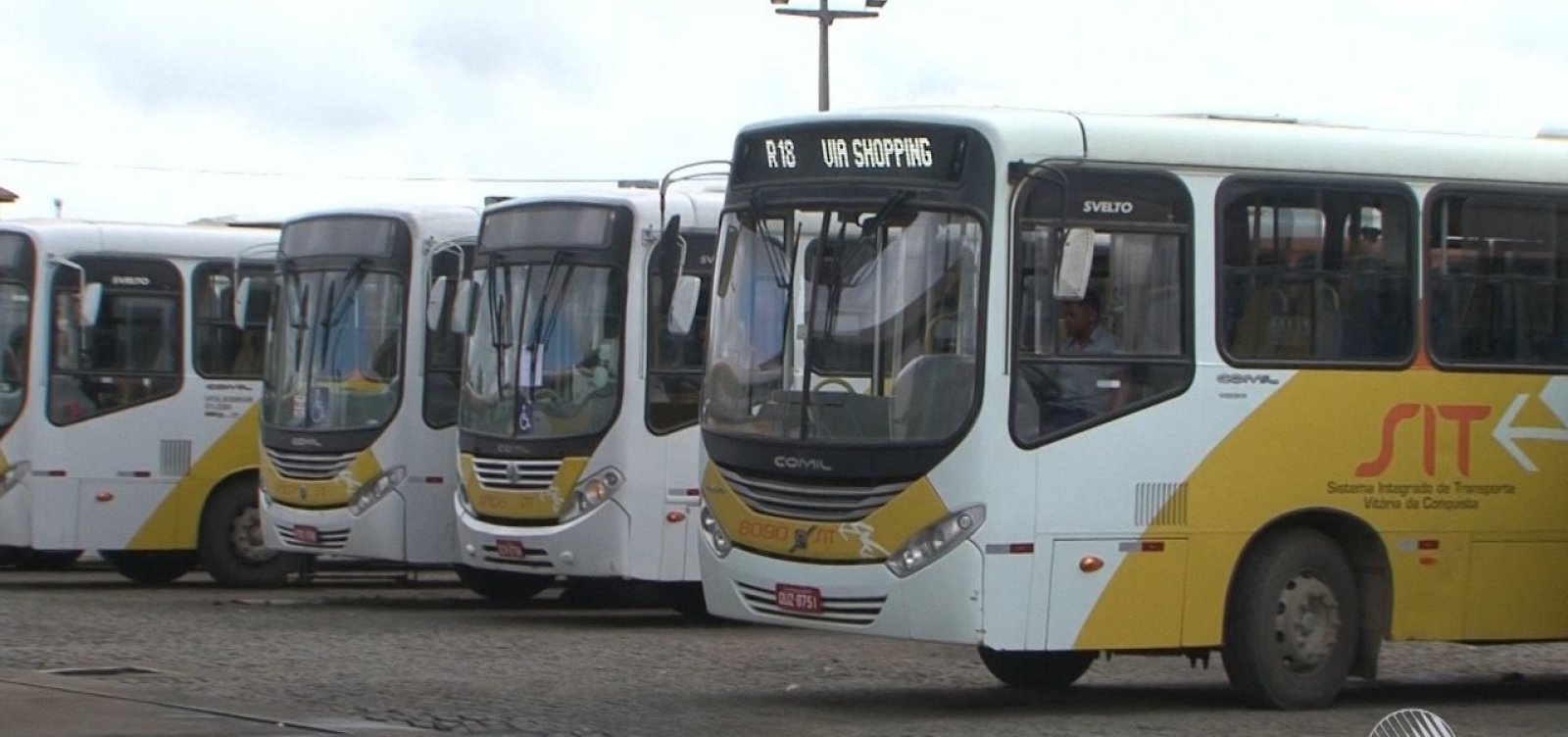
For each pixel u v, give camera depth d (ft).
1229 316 49.62
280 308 79.71
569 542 69.00
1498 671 64.39
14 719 44.98
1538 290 53.47
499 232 72.79
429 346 76.59
